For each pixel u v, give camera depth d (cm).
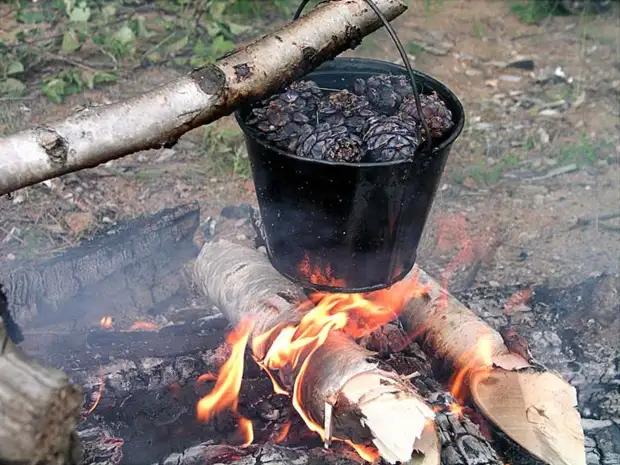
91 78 216
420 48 251
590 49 258
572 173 200
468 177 197
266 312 121
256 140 108
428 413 102
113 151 102
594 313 144
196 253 158
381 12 111
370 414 102
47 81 213
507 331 126
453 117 116
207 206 182
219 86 105
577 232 182
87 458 112
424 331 127
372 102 118
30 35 231
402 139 105
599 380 132
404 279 131
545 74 241
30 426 85
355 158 105
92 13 246
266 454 110
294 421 119
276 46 109
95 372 124
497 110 223
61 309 141
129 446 116
